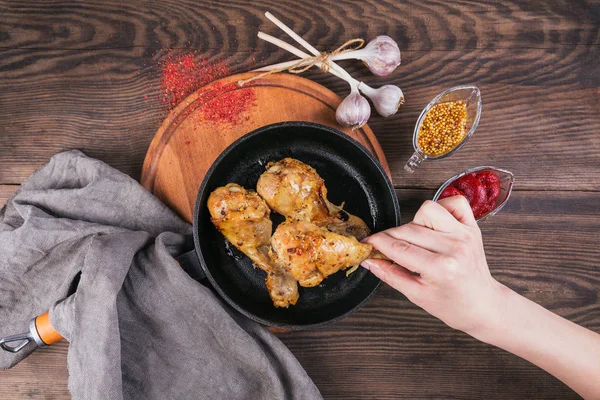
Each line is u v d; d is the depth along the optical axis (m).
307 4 0.73
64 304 0.62
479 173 0.68
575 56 0.73
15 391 0.71
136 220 0.68
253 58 0.73
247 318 0.67
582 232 0.73
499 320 0.59
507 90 0.74
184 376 0.65
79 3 0.73
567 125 0.73
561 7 0.73
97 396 0.59
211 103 0.70
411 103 0.73
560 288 0.73
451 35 0.74
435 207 0.55
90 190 0.66
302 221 0.64
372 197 0.70
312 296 0.69
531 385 0.72
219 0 0.73
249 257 0.67
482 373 0.72
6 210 0.69
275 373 0.64
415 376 0.72
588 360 0.61
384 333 0.72
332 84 0.73
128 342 0.64
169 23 0.73
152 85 0.73
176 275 0.62
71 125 0.73
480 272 0.56
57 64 0.73
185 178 0.70
